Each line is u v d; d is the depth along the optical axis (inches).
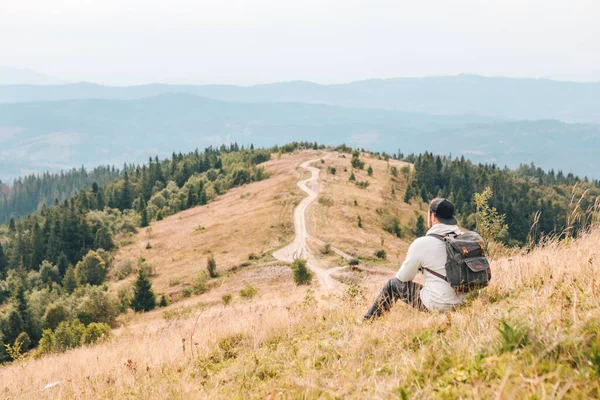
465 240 201.5
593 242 287.1
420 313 202.7
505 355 105.4
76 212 5634.8
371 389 116.2
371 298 366.9
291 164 7190.0
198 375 207.0
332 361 163.0
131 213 6451.8
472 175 6811.0
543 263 247.3
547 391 85.0
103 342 757.9
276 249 3481.8
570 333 111.0
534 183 7012.8
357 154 7401.6
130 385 214.5
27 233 5954.7
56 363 517.7
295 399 123.8
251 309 594.6
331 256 3223.4
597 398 82.1
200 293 2795.3
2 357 2365.9
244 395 146.0
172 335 462.0
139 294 2677.2
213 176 7760.8
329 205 4658.0
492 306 179.6
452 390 98.7
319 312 310.7
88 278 3880.4
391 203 5310.0
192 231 4594.0
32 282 4522.6
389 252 3476.9
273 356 202.2
